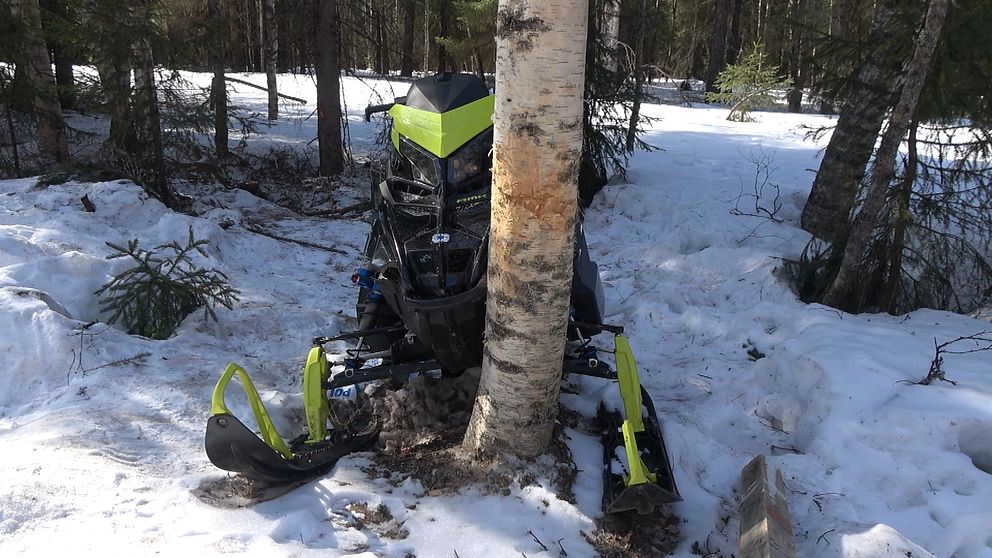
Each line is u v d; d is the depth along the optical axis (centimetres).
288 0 1147
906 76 501
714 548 313
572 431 379
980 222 605
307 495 318
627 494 290
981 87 542
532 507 313
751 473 346
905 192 583
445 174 341
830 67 642
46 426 364
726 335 561
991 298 621
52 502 289
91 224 676
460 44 2230
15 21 876
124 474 319
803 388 443
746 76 1742
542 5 272
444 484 331
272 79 1631
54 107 973
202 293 541
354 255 773
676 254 721
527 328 310
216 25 886
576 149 292
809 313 543
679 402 466
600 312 392
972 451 375
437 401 395
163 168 876
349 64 1258
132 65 830
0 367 428
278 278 677
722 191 910
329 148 1169
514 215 296
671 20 2853
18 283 507
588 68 886
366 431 380
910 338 484
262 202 1002
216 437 300
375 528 301
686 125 1565
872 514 334
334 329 549
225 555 266
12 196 721
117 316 512
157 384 424
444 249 331
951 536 310
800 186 934
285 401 417
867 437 375
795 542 320
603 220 862
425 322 333
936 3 467
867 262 595
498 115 293
